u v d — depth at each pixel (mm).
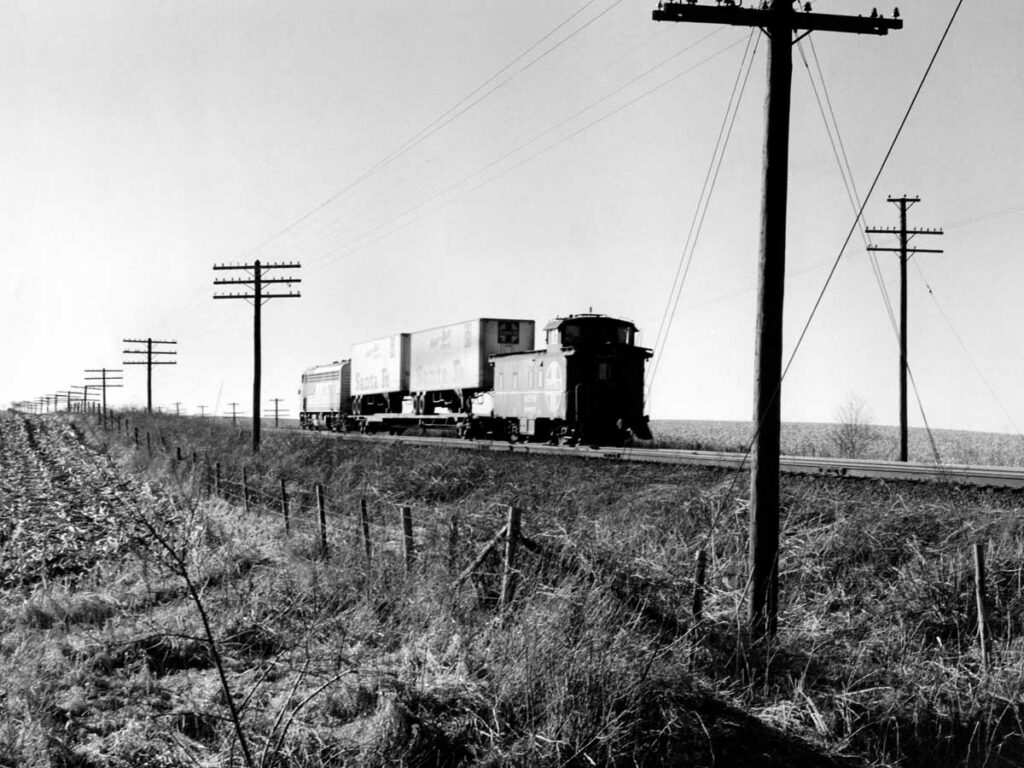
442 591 8758
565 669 6543
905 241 29781
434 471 19766
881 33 8367
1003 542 10086
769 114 8281
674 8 8180
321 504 12711
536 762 5824
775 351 8367
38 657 7910
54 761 6062
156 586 10438
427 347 40469
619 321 29750
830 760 6289
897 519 11188
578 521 11688
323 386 56406
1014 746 6688
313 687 7191
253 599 9336
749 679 7359
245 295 32125
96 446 36969
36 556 13609
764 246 8352
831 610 9422
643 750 6047
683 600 8484
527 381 31016
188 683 7594
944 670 7555
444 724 6348
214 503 17578
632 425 29094
